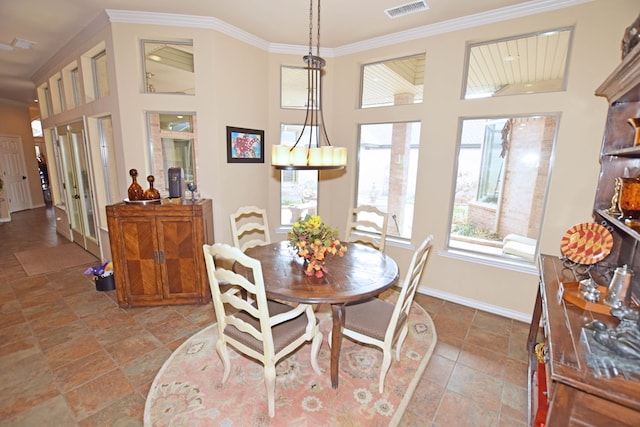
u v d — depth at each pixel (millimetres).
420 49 3129
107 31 3061
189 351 2340
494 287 2982
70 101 4230
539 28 2527
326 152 1960
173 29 3033
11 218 7031
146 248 2873
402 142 3471
